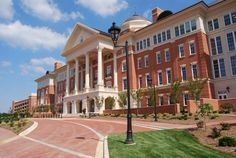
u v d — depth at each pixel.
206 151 11.36
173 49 42.41
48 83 88.69
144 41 48.69
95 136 16.81
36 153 11.95
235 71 35.34
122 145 12.09
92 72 61.50
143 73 47.53
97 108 47.97
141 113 37.25
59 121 34.31
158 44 45.41
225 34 37.16
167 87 42.19
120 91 51.25
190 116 27.41
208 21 39.75
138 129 19.92
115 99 50.34
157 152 10.67
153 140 13.42
